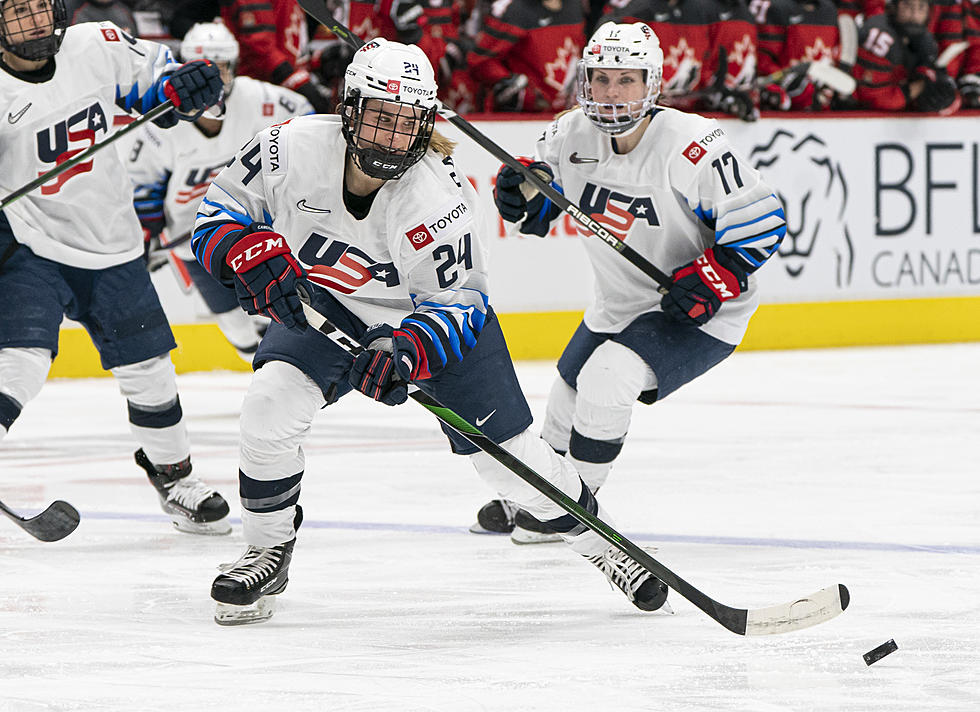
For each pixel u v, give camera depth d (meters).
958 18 35.47
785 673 9.00
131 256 13.58
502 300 31.03
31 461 18.48
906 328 35.22
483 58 30.36
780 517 14.53
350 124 9.59
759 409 23.38
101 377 28.48
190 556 12.92
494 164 30.70
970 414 22.56
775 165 33.22
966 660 9.27
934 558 12.53
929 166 35.22
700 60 31.14
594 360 12.66
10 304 12.52
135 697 8.47
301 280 9.83
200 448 19.53
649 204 13.09
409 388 9.75
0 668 9.16
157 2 27.45
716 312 12.84
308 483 16.67
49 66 12.58
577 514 9.91
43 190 12.79
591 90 12.58
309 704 8.32
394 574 12.09
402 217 9.96
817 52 33.41
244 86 21.28
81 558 12.79
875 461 18.12
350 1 29.34
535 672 9.05
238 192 10.10
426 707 8.24
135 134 21.11
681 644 9.81
